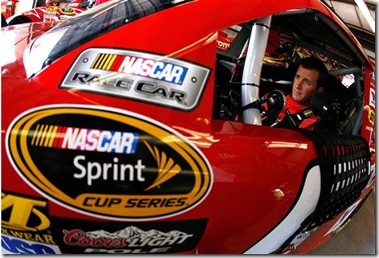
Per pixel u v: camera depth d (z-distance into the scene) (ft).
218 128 3.99
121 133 3.39
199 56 3.92
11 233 3.52
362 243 8.39
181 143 3.56
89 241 3.58
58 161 3.24
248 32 5.74
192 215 3.71
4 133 3.26
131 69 3.67
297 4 4.90
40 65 4.03
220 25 4.15
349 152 5.16
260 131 4.28
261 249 4.75
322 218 5.15
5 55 4.56
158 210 3.55
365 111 7.12
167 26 3.97
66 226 3.41
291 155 4.21
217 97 5.40
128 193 3.40
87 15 5.26
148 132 3.47
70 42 4.19
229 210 3.87
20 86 3.63
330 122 6.22
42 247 3.63
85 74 3.65
